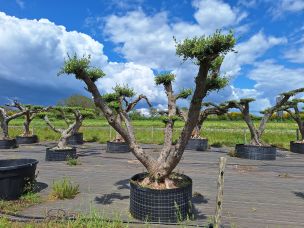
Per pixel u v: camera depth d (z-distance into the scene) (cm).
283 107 1206
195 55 392
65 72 462
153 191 438
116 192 602
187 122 439
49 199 548
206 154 1123
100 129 2139
